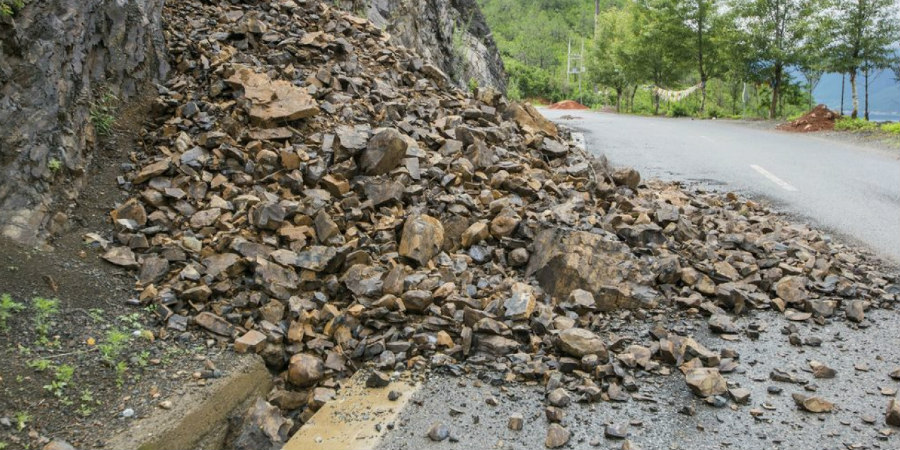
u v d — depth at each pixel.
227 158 5.70
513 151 7.41
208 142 5.81
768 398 3.68
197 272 4.39
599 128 18.44
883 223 7.32
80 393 3.19
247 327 4.09
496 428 3.37
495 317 4.32
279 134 6.02
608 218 5.79
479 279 4.90
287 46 7.89
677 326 4.58
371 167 5.81
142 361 3.54
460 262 5.08
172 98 6.52
